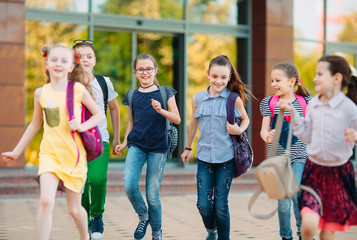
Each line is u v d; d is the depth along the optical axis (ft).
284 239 21.03
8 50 40.86
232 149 20.26
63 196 35.99
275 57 48.96
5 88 40.81
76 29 44.14
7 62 40.83
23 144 17.67
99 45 44.96
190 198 38.14
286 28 49.37
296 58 51.80
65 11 43.73
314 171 16.29
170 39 47.57
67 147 17.10
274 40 48.88
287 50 49.42
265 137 20.54
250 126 48.78
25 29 42.06
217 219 20.22
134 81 46.09
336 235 25.29
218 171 20.35
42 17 43.01
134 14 46.06
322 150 16.06
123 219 28.94
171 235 24.77
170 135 22.38
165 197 38.55
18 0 41.11
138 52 46.42
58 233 24.59
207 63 48.62
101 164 22.18
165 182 41.24
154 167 21.81
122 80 45.65
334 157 16.02
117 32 45.62
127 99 22.62
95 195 22.13
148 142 21.84
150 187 21.72
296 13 52.01
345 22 54.13
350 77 16.02
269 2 48.62
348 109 15.80
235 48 49.60
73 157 17.16
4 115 40.81
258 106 48.78
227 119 20.21
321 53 53.01
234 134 19.92
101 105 22.67
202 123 20.59
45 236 16.33
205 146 20.42
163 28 46.83
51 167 16.81
